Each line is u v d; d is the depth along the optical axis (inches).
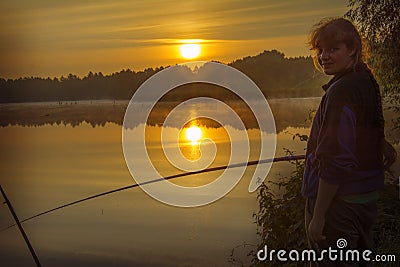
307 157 113.6
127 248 304.2
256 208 262.4
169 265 266.2
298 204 184.9
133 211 335.9
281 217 190.4
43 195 361.4
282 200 193.2
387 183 181.8
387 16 277.9
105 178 417.7
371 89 107.5
